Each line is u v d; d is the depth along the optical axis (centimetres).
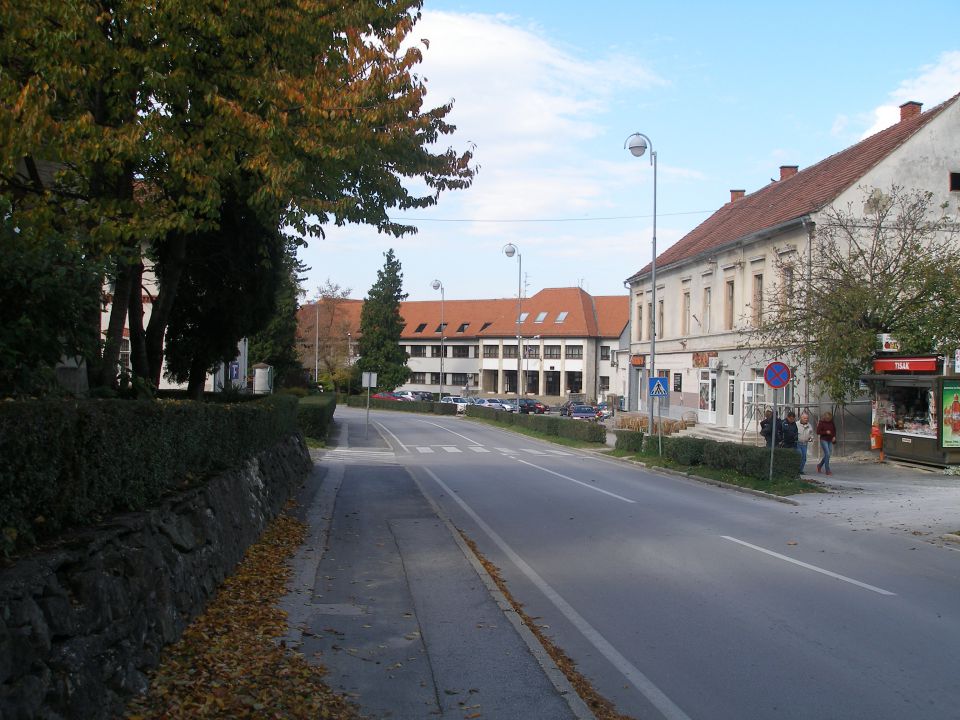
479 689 571
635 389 5172
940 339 2295
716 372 3719
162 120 1021
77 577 449
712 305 3753
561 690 569
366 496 1766
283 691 528
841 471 2283
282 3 1077
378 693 559
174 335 1938
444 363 9500
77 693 407
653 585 929
